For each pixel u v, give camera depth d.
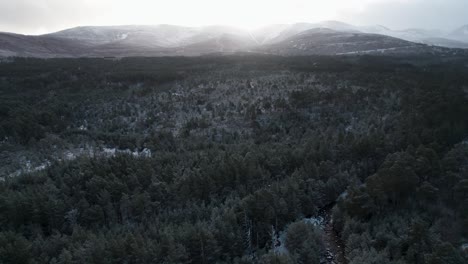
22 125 111.19
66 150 103.75
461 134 92.00
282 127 114.44
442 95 112.31
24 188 75.69
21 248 52.09
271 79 155.50
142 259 53.09
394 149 87.00
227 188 76.56
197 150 99.12
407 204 69.06
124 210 69.88
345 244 63.69
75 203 70.38
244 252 62.16
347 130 108.06
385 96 124.12
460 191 65.88
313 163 82.12
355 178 81.50
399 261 51.19
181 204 72.88
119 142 110.56
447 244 49.28
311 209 74.75
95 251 51.94
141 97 148.62
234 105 131.50
